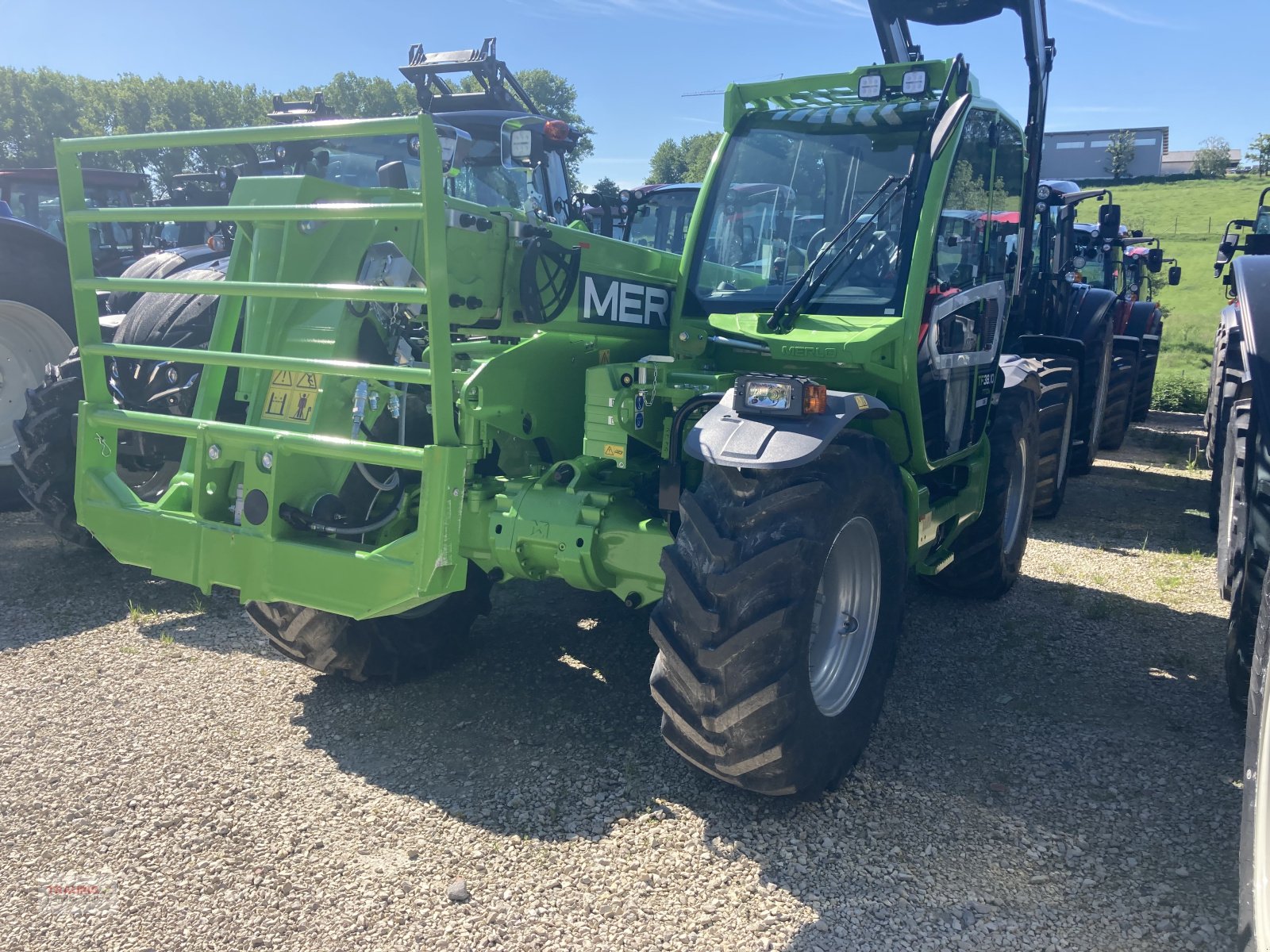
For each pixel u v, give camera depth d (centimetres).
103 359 309
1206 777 296
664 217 721
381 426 297
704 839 261
